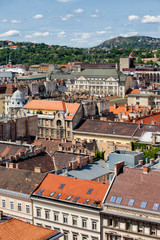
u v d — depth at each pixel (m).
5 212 123.81
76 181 117.75
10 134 183.50
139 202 103.19
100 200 108.75
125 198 105.38
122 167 113.38
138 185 107.56
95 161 148.38
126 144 186.50
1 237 80.38
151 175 108.56
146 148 176.25
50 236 82.69
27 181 124.19
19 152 145.50
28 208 119.25
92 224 107.88
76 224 110.69
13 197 121.88
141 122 195.75
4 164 139.25
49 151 164.75
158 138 175.50
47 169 140.25
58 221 114.00
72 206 110.00
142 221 99.62
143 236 99.94
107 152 177.25
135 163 120.62
